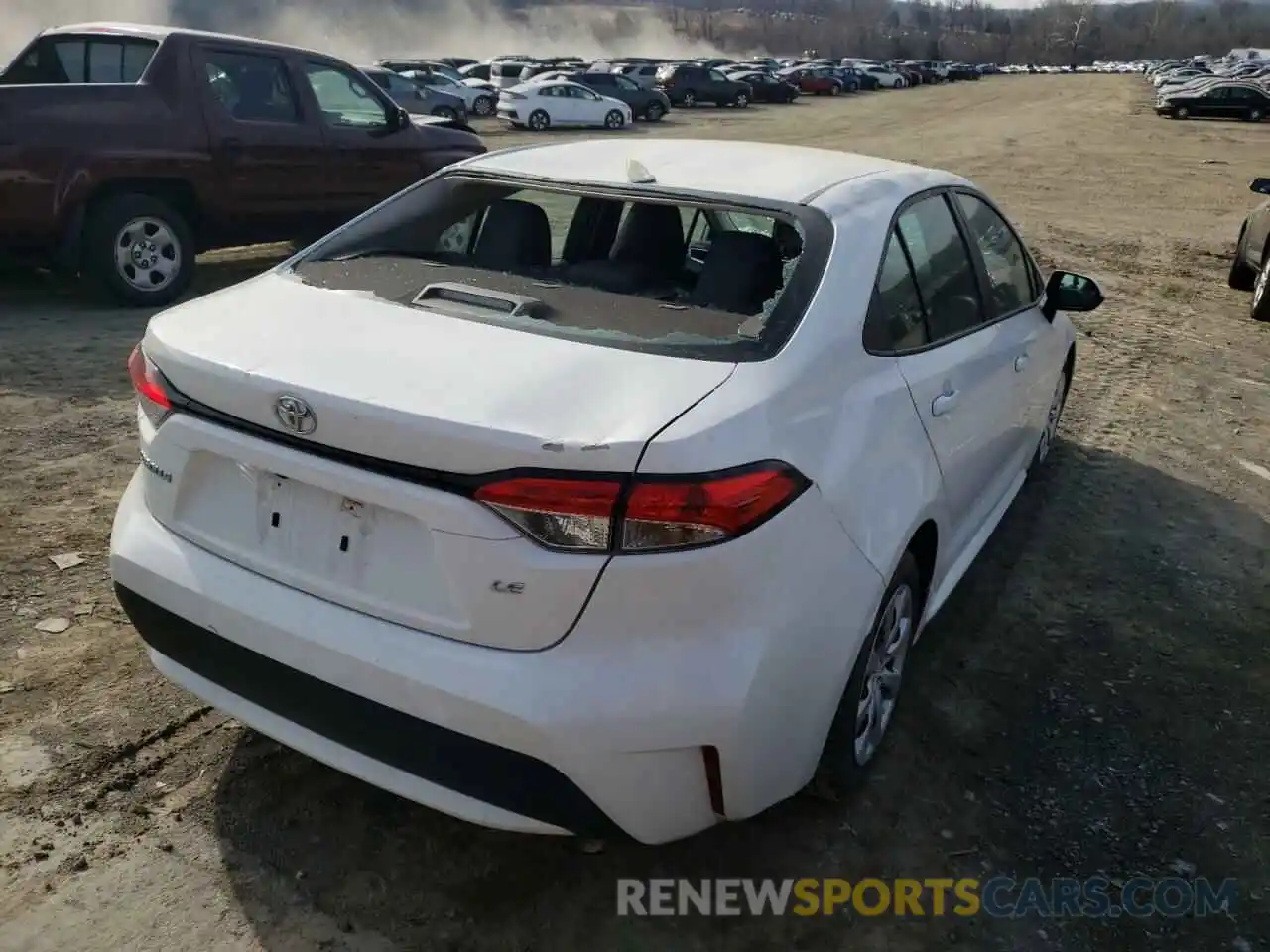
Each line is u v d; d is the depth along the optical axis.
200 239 8.02
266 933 2.42
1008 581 4.31
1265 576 4.48
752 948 2.49
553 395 2.21
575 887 2.62
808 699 2.40
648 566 2.08
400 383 2.23
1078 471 5.55
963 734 3.30
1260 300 9.15
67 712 3.10
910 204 3.28
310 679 2.31
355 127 8.58
